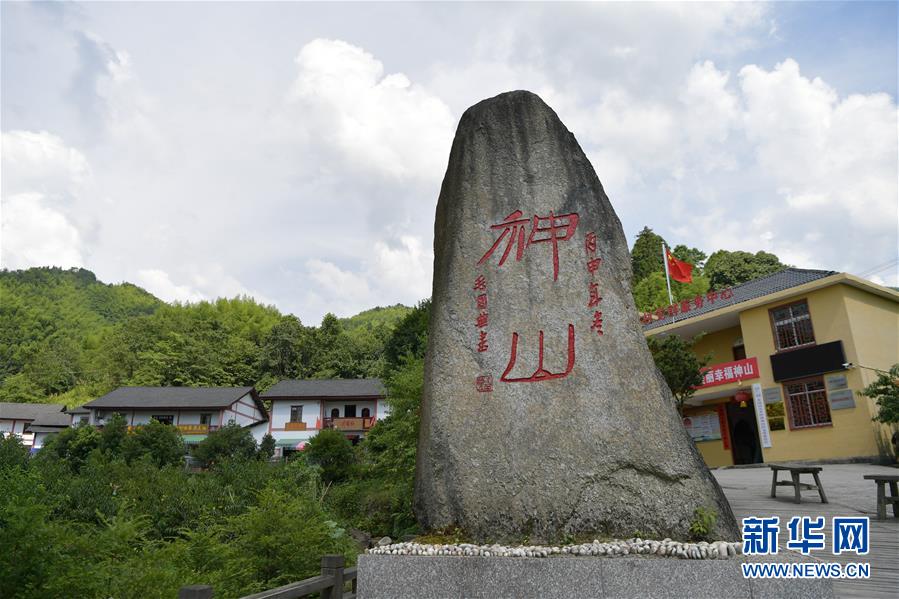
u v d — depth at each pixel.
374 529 13.72
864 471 14.59
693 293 32.78
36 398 51.56
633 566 4.46
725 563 4.34
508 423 5.62
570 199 6.41
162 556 6.39
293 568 7.40
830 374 17.98
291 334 48.06
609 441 5.39
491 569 4.72
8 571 4.47
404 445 13.88
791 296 19.16
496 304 6.12
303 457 20.22
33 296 80.50
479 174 6.70
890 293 18.66
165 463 22.91
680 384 13.67
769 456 19.20
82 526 10.36
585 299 6.00
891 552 6.64
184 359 46.66
